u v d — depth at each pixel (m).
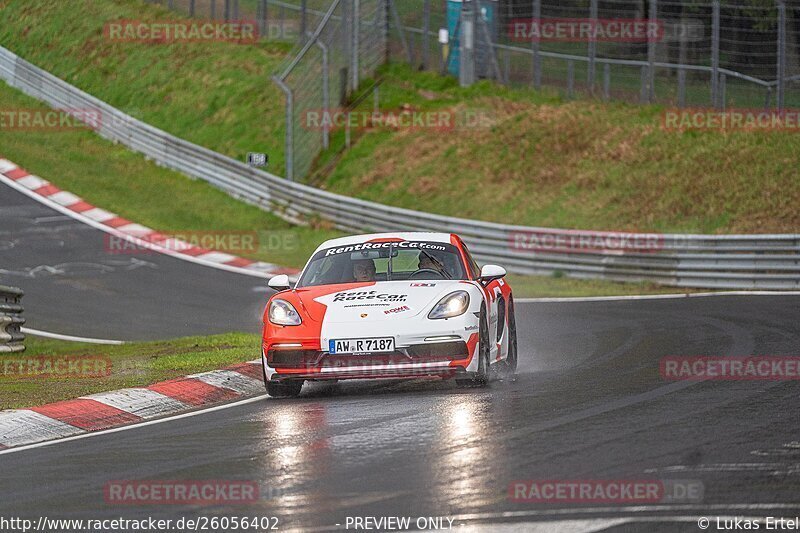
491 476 21.56
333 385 38.34
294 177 121.88
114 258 91.75
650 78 114.50
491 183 110.00
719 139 104.88
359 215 104.38
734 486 20.20
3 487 23.23
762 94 112.12
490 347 36.03
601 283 83.12
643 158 105.69
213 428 29.84
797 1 106.94
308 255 97.50
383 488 20.98
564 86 122.19
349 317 33.81
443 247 38.25
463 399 32.41
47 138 133.00
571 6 124.56
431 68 134.50
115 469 24.64
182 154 125.31
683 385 33.81
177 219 111.44
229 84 141.75
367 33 135.00
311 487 21.45
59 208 108.94
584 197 103.12
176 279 84.00
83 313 71.12
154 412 33.88
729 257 78.56
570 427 26.86
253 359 42.88
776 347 43.22
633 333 51.12
